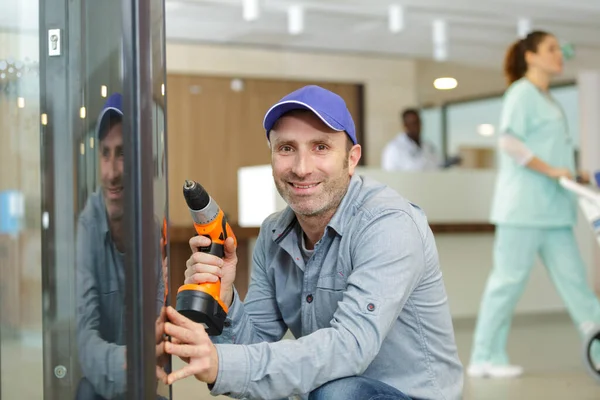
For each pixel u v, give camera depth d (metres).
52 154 1.12
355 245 1.49
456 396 1.63
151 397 1.12
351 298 1.42
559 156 3.62
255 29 7.04
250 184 5.56
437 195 5.65
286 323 1.73
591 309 3.57
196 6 6.23
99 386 1.12
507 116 3.57
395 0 6.13
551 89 9.25
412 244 1.47
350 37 7.46
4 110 1.12
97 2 1.11
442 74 8.95
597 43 7.70
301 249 1.64
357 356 1.37
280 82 8.38
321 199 1.49
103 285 1.12
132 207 1.10
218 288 1.43
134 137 1.10
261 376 1.30
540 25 7.02
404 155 6.94
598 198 3.16
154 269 1.12
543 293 6.00
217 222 1.44
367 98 8.79
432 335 1.59
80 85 1.12
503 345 3.70
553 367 3.89
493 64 8.62
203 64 7.97
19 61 1.12
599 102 8.50
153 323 1.12
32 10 1.12
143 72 1.10
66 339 1.13
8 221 1.12
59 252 1.13
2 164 1.12
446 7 6.35
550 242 3.60
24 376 1.12
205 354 1.25
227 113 8.13
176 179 7.91
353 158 1.56
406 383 1.58
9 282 1.12
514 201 3.57
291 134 1.46
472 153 9.38
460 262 5.73
